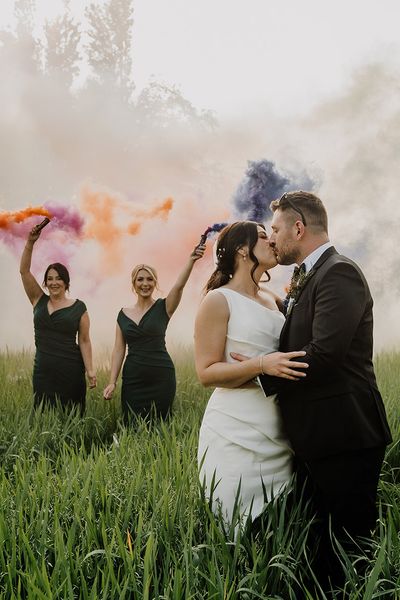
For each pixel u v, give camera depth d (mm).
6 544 3438
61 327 7473
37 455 5746
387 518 3904
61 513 3723
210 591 2984
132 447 5227
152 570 3148
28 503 3920
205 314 3844
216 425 3865
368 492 3635
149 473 4305
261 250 3936
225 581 2992
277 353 3592
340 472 3598
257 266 3934
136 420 6754
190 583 3049
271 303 4109
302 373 3488
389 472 4973
